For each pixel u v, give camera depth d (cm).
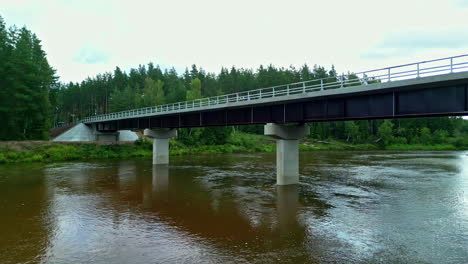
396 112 2000
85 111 12506
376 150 9094
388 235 1509
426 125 12538
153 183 3005
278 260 1224
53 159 5294
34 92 5847
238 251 1318
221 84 11431
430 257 1251
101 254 1290
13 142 5384
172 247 1365
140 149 6712
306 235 1513
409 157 5959
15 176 3459
